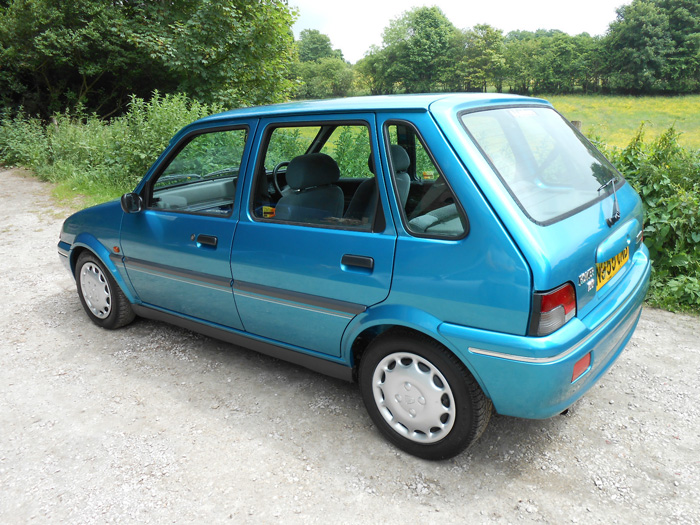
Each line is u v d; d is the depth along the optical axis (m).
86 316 4.73
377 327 2.67
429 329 2.33
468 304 2.22
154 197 3.67
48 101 22.06
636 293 2.70
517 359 2.14
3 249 7.09
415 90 129.25
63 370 3.76
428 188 2.35
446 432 2.51
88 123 14.68
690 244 4.66
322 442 2.84
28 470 2.72
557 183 2.52
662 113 60.97
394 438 2.73
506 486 2.46
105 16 19.47
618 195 2.83
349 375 2.89
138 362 3.83
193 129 3.39
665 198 4.65
